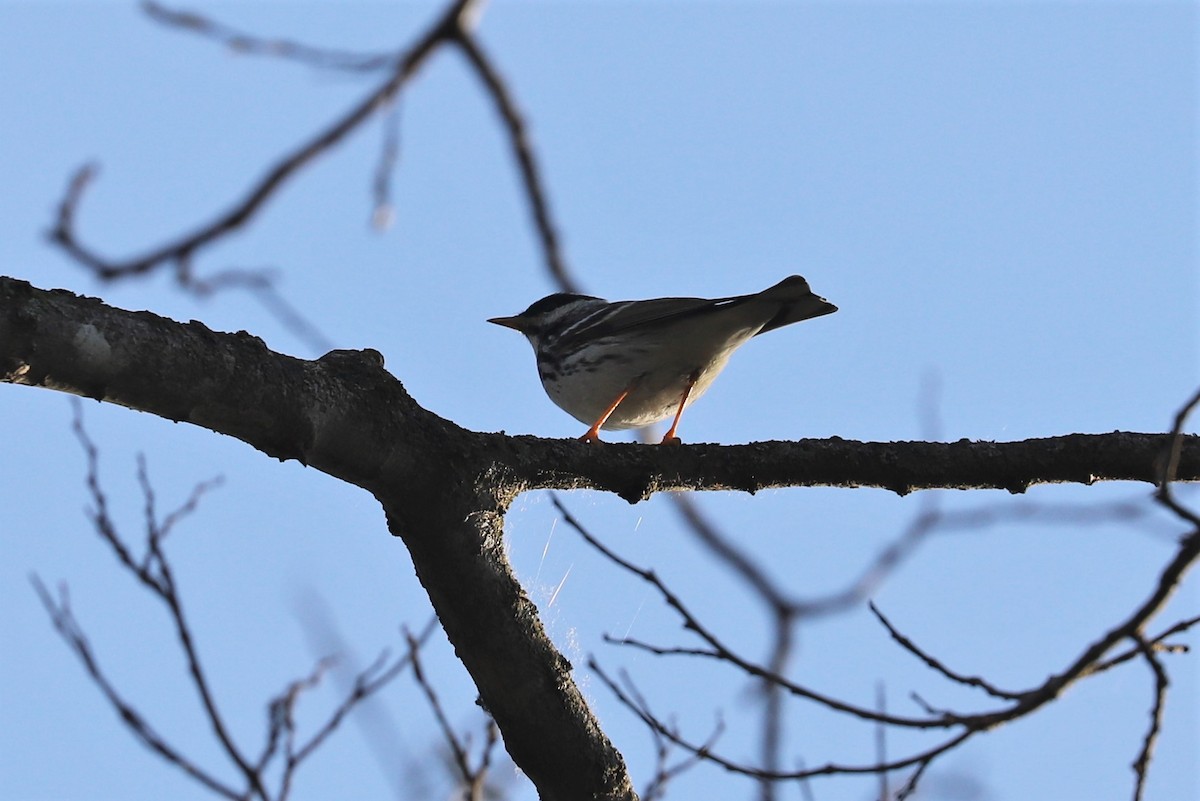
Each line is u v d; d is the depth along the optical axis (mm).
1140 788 8055
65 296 7980
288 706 11867
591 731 9914
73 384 7996
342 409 8953
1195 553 7602
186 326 8430
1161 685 7828
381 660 12414
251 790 11078
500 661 9711
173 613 11383
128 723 11195
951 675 8461
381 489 9375
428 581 9719
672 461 10508
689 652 9148
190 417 8469
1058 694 7879
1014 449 10648
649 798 12688
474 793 11297
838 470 10648
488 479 9664
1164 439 10539
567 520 9711
